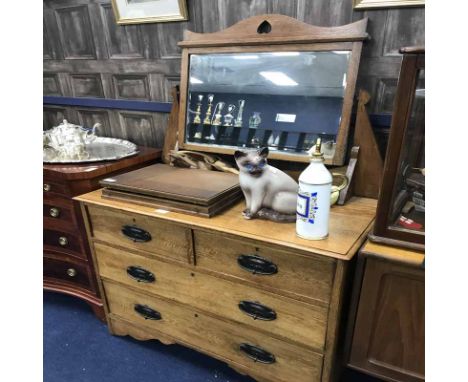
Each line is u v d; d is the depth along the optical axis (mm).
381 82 1190
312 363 1050
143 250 1236
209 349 1286
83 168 1376
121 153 1575
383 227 878
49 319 1690
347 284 956
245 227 1003
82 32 1696
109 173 1420
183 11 1399
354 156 1189
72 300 1838
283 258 952
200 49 1372
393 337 905
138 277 1299
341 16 1173
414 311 856
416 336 876
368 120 1157
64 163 1422
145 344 1533
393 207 866
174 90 1498
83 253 1535
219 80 1380
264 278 1015
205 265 1116
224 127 1398
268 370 1164
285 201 1013
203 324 1245
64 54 1800
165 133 1726
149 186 1181
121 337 1572
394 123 800
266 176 1014
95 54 1716
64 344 1531
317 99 1218
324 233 919
